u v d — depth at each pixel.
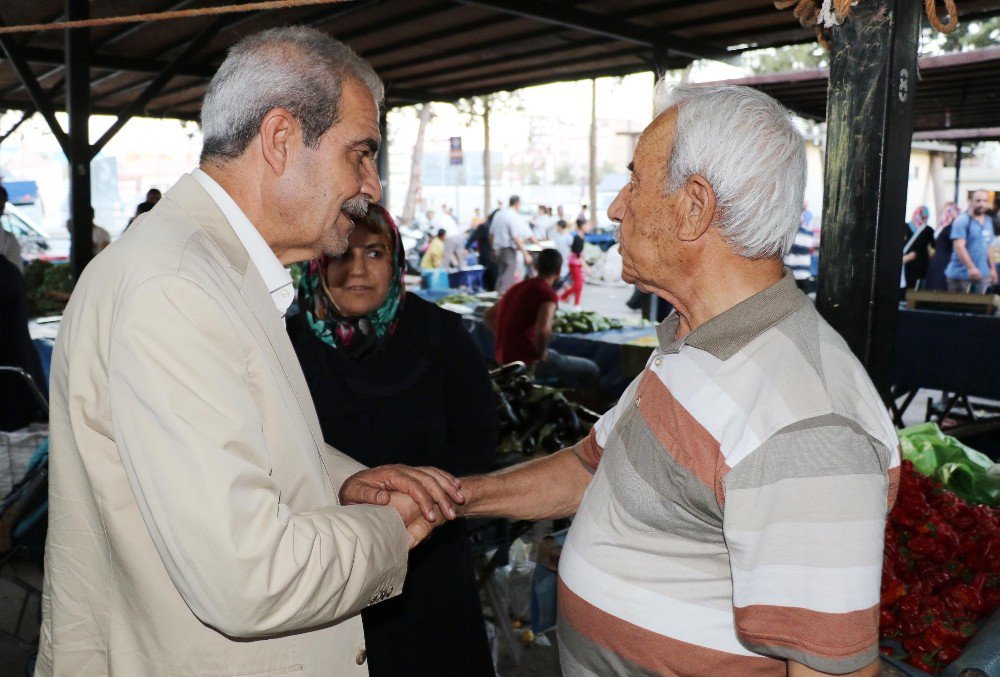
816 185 12.02
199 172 1.19
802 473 0.94
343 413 1.89
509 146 57.59
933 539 1.97
